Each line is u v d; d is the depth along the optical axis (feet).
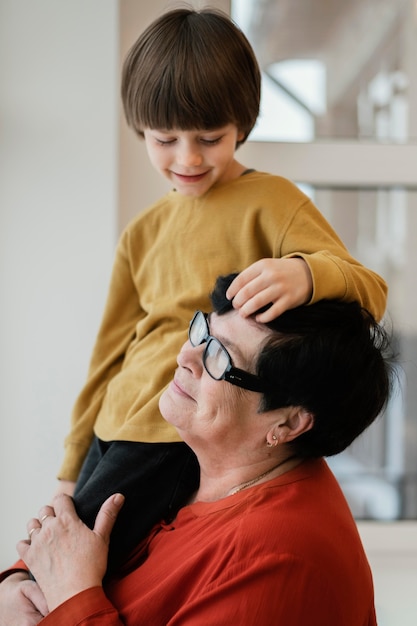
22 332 5.12
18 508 5.20
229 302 3.23
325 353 3.02
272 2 5.21
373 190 5.36
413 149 5.28
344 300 3.21
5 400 5.15
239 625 2.82
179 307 3.77
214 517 3.25
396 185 5.31
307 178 5.25
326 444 3.28
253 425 3.22
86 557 3.35
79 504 3.60
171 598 3.10
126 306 4.25
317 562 2.93
